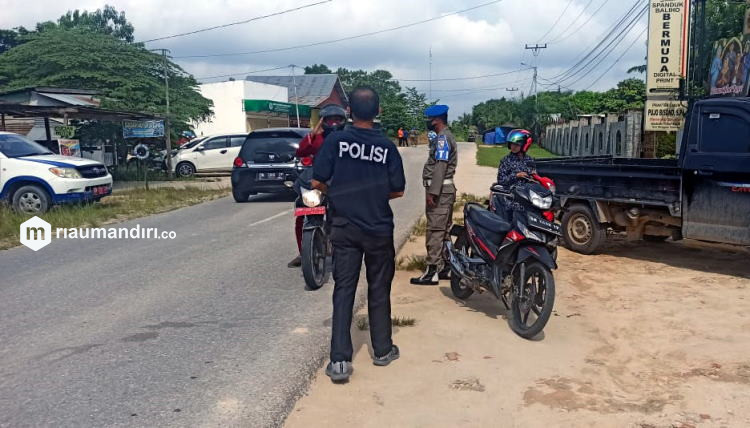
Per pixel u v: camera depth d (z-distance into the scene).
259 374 4.41
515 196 5.30
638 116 24.75
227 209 13.79
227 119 38.06
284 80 55.91
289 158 14.40
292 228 10.83
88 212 12.45
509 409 3.86
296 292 6.63
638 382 4.29
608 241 9.43
